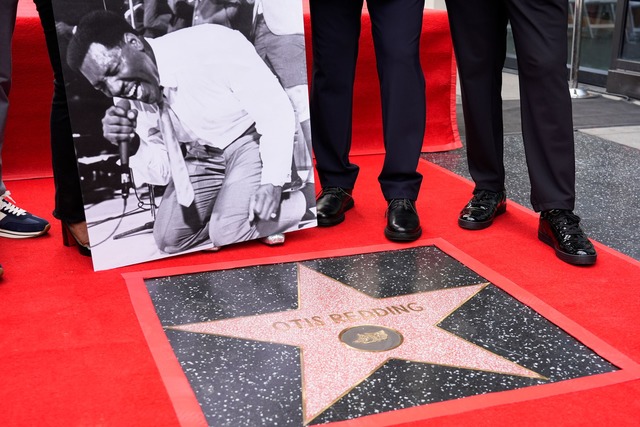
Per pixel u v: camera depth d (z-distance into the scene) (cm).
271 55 218
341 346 161
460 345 162
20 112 290
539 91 212
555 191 216
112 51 195
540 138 215
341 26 232
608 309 179
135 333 166
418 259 212
